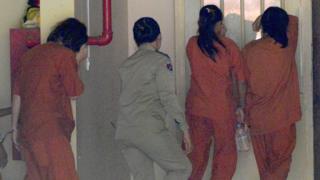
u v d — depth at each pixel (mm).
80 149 11961
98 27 12789
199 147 12523
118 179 13477
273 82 12289
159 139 11031
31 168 10555
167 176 11352
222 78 12227
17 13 12977
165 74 10992
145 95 11070
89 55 11953
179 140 12672
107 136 13492
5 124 12781
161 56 11148
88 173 12594
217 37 12234
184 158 11305
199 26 12289
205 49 12172
